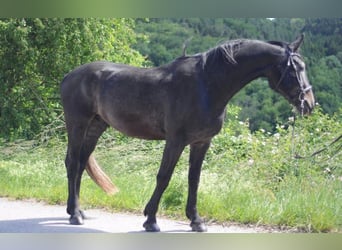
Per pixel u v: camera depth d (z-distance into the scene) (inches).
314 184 416.2
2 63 776.3
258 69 319.9
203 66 319.3
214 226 360.5
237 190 403.9
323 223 346.6
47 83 824.9
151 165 522.3
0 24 742.5
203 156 336.8
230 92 320.2
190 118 314.3
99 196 437.7
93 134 381.1
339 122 532.4
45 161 578.6
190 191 340.8
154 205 325.7
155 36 1422.2
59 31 761.0
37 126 802.8
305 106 315.3
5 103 781.9
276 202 380.8
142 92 333.1
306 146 485.7
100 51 831.7
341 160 464.8
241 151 511.2
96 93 358.6
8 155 639.8
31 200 471.2
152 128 334.0
